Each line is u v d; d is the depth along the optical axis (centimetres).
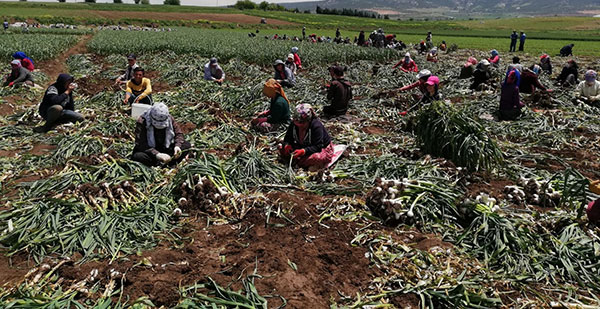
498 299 363
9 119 935
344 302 373
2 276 397
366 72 1828
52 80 1559
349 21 9662
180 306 351
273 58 2044
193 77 1495
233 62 1834
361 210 517
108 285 377
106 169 592
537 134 838
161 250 441
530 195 555
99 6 9744
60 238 441
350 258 433
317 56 2134
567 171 511
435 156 691
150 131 636
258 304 359
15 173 620
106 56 2284
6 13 7431
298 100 1142
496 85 1257
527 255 423
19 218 482
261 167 612
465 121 659
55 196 518
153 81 1510
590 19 10856
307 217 505
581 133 862
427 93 1012
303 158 650
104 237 447
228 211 512
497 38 5309
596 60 2584
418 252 430
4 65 1748
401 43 3309
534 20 11394
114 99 1046
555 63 2414
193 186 543
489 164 639
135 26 6969
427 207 501
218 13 9788
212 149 752
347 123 942
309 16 10581
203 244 455
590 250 425
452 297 367
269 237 468
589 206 473
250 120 950
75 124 862
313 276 406
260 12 10919
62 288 379
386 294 379
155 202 524
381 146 763
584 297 371
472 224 462
